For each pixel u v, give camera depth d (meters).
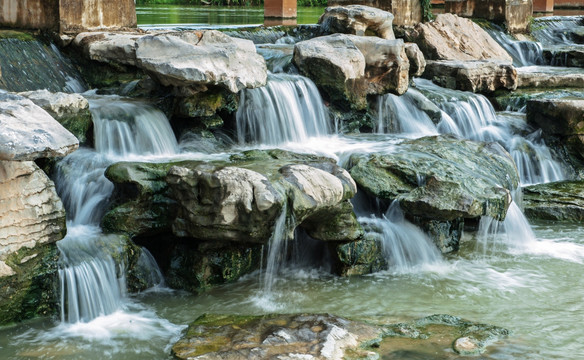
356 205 8.38
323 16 12.84
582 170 10.98
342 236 7.48
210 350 5.66
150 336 6.09
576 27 19.05
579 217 9.61
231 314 6.47
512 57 15.79
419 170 8.30
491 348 5.99
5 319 6.07
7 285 5.93
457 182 8.15
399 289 7.30
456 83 12.41
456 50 13.62
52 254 6.20
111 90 9.53
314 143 9.39
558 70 14.76
